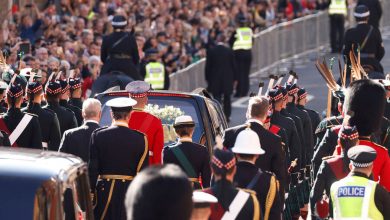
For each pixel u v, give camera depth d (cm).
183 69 8400
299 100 4994
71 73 4719
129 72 5909
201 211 2295
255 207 2800
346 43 6925
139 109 3866
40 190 2666
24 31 7894
